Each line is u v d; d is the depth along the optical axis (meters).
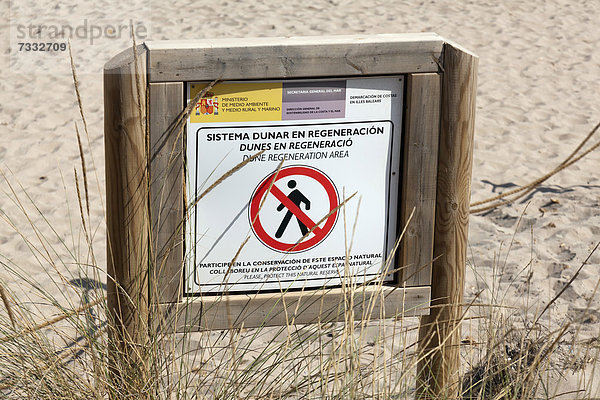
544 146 6.10
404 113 2.55
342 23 9.62
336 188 2.56
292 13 10.05
